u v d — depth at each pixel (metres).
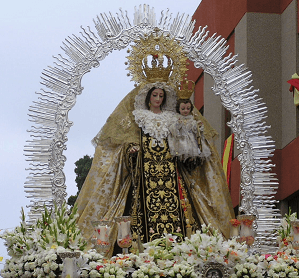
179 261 9.42
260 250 11.16
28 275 9.27
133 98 11.88
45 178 11.25
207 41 12.09
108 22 11.92
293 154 14.84
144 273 9.12
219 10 17.50
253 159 11.76
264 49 15.70
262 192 11.71
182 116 11.56
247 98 11.95
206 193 11.57
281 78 15.66
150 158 11.36
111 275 9.00
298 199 15.06
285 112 15.41
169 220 11.06
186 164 11.60
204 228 9.80
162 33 11.87
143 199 11.12
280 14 15.84
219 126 16.14
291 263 9.70
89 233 11.05
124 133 11.56
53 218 10.81
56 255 9.05
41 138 11.36
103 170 11.37
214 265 9.38
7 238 9.72
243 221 10.45
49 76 11.58
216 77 11.99
